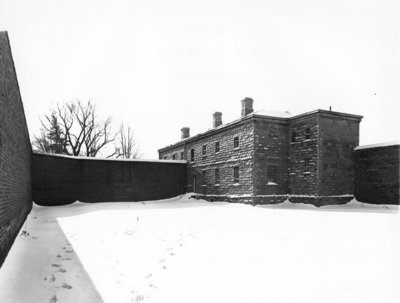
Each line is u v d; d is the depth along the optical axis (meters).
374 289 4.86
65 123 42.72
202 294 5.02
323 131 22.55
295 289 5.05
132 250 8.16
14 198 9.09
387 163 21.48
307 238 9.09
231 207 23.03
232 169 26.31
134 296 4.97
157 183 30.80
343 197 22.73
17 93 9.91
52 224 14.08
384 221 12.41
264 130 24.39
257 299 4.74
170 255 7.55
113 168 28.77
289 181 24.69
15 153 9.41
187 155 33.78
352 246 7.82
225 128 27.41
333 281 5.34
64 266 6.62
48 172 25.91
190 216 16.73
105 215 18.23
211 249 8.06
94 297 4.94
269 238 9.34
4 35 6.39
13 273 5.95
